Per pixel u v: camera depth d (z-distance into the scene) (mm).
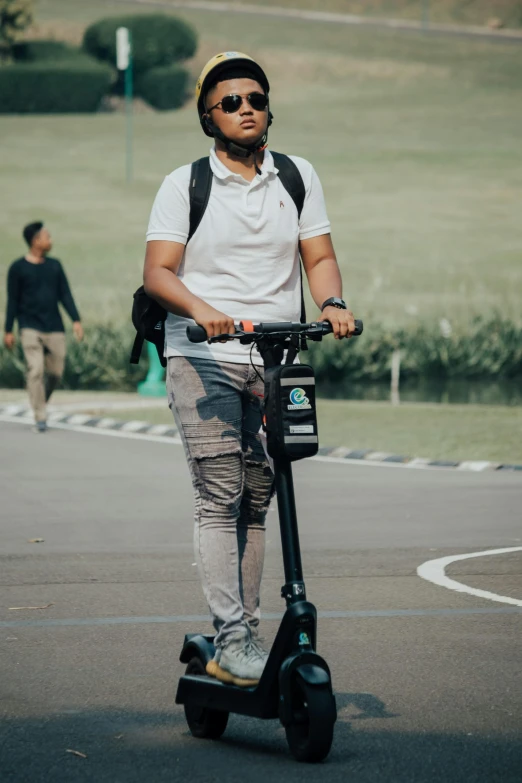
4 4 158250
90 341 57844
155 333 11836
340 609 16578
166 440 34562
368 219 113688
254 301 11555
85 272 95938
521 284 93125
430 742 11227
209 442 11445
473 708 12242
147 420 39219
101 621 15930
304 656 10602
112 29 157750
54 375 36125
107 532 22141
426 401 52469
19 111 153875
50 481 27672
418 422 39125
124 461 30625
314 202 11891
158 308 11680
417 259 101500
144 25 157500
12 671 13656
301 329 10938
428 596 17312
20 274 35500
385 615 16219
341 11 198875
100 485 27188
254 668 11109
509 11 197500
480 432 36688
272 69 164750
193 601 17047
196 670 11781
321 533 22016
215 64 11406
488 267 98938
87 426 37688
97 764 10727
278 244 11602
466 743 11188
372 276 95750
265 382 10984
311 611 10680
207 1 199250
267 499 11992
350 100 155750
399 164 131500
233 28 180125
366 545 20953
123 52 123312
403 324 76250
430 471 29375
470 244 106375
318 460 31266
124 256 101438
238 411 11555
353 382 60625
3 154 133875
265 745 11242
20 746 11219
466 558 19906
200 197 11477
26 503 25031
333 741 11289
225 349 11438
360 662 13961
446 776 10352
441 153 135625
